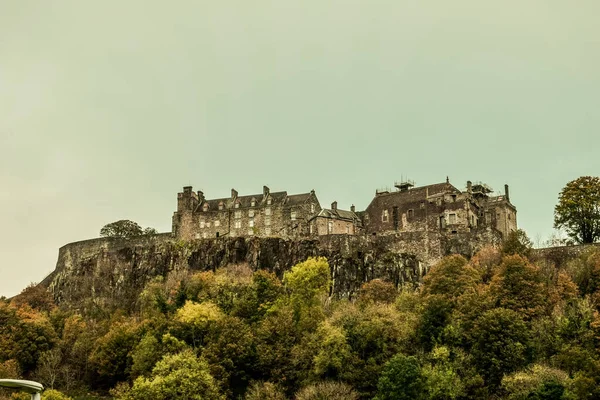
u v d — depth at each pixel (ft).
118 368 465.88
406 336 402.93
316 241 613.93
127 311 622.54
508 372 361.30
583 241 558.97
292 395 394.32
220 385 397.80
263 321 461.37
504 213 632.79
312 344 406.00
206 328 460.96
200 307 467.93
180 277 597.11
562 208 562.25
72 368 480.64
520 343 368.68
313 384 376.27
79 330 526.16
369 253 585.22
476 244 570.87
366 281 565.12
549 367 349.00
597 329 366.63
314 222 654.94
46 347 501.56
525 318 400.88
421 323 406.41
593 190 559.79
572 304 399.85
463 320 395.14
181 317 466.70
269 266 620.08
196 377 383.24
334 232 654.53
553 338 375.04
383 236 599.98
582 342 365.61
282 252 623.36
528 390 329.72
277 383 395.75
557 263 514.27
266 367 414.41
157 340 452.76
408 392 348.59
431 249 579.07
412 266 569.64
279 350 418.51
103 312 620.90
